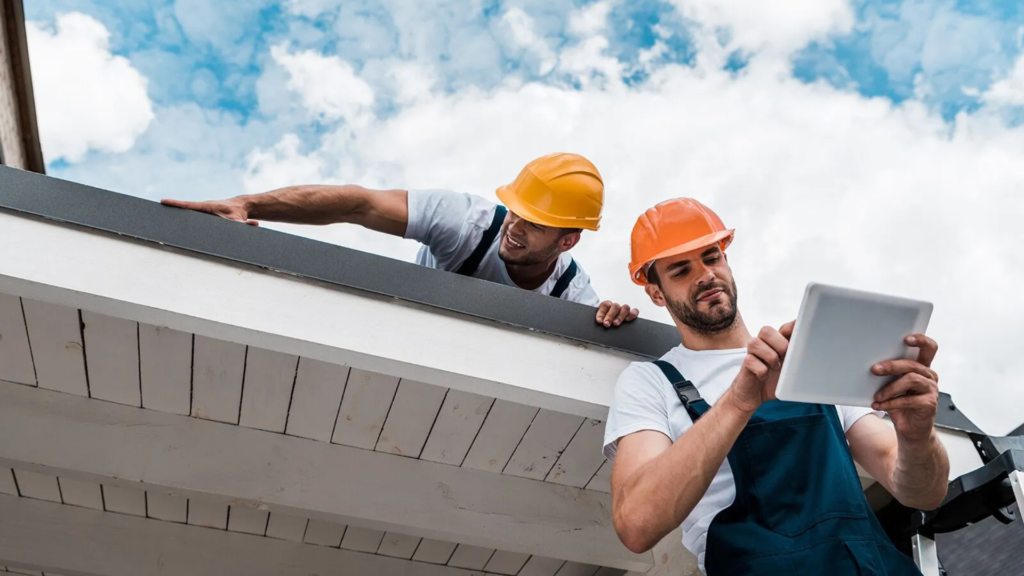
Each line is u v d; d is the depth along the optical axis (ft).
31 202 6.39
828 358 5.11
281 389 8.89
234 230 6.73
